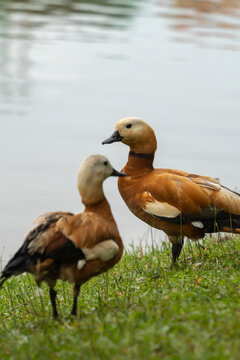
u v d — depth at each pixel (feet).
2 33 182.39
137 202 43.39
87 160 32.78
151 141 44.75
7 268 29.50
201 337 25.38
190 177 43.34
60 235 29.71
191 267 41.19
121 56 163.63
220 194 41.47
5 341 29.27
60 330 29.25
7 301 41.27
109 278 41.86
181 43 179.83
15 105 114.52
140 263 45.85
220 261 41.01
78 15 222.69
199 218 41.55
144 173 44.47
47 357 25.96
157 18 218.38
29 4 241.55
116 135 44.93
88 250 30.19
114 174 33.45
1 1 245.24
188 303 30.42
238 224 41.47
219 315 27.68
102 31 195.42
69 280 30.66
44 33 187.93
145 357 24.11
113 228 32.17
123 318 29.25
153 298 32.81
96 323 28.94
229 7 235.61
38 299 39.91
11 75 138.41
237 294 31.22
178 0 258.78
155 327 26.81
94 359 24.47
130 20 213.87
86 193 32.81
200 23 209.26
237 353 23.72
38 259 29.48
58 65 150.30
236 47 174.09
